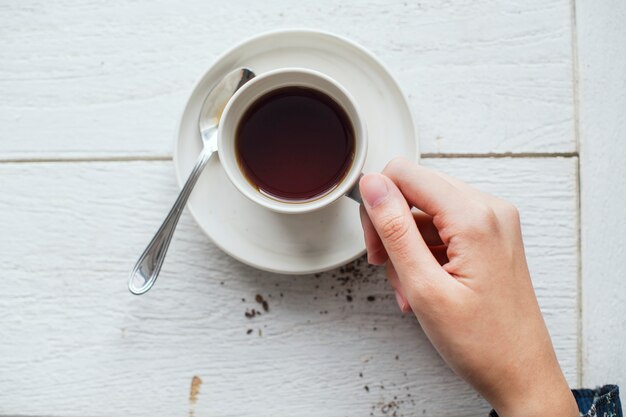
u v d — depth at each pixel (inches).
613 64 20.3
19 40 20.6
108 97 20.5
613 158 20.3
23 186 20.6
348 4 20.4
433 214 17.5
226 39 20.5
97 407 20.4
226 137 17.9
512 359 17.2
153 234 20.4
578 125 20.3
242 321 20.4
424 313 17.1
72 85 20.5
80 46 20.6
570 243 20.3
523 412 17.4
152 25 20.5
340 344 20.4
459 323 17.0
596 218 20.3
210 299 20.4
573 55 20.4
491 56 20.4
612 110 20.3
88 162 20.5
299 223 19.1
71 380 20.5
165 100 20.5
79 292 20.5
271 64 19.1
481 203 17.3
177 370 20.4
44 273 20.5
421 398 20.3
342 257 18.9
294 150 18.6
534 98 20.3
